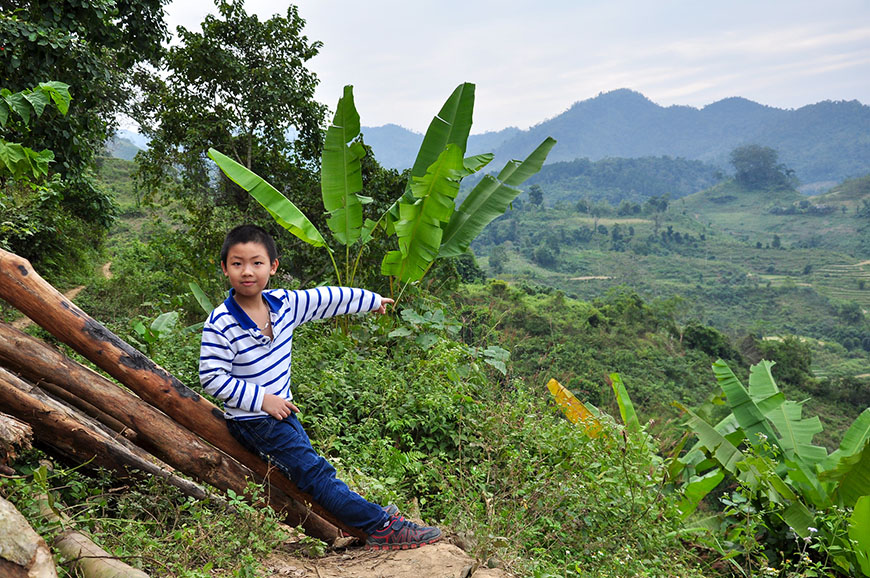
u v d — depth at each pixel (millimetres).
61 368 2637
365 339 6934
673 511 5305
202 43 14703
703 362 50000
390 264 7531
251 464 2836
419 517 3781
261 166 16016
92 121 11508
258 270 2619
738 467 7031
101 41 11984
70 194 14969
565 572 3262
